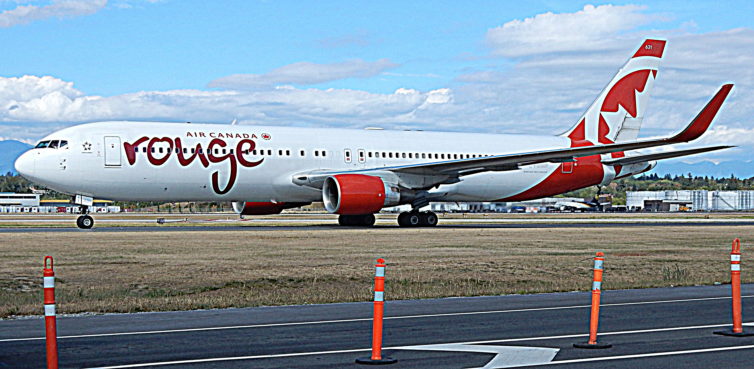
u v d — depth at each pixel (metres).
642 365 11.19
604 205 172.75
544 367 11.06
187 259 27.16
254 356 11.78
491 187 54.66
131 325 14.64
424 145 52.56
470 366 11.12
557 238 40.47
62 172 43.28
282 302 18.06
